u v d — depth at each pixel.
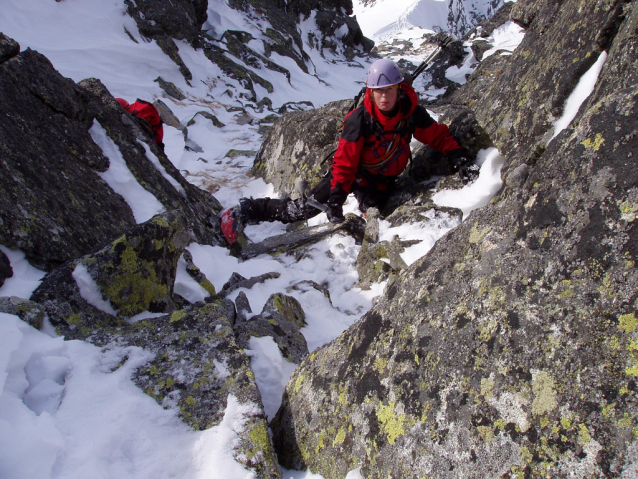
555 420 0.96
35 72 3.43
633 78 1.95
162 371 1.69
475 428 1.08
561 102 2.71
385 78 2.92
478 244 1.29
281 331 2.32
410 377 1.27
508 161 3.04
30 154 2.87
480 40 14.54
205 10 16.30
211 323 1.92
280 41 19.27
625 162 1.01
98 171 3.51
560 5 3.26
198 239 3.86
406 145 3.41
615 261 0.97
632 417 0.87
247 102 13.23
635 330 0.91
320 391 1.55
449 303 1.27
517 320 1.09
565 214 1.09
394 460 1.21
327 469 1.41
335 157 3.45
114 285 2.06
